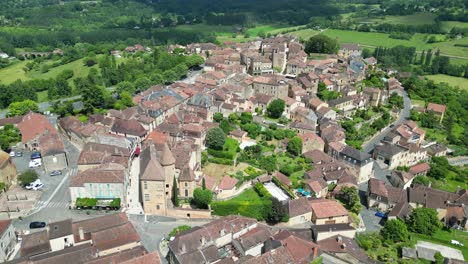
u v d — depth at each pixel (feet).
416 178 627.05
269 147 628.69
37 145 611.47
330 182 571.28
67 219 408.87
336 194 551.59
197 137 581.12
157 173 440.45
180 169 479.82
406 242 468.34
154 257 356.38
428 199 550.77
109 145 555.28
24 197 482.28
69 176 538.06
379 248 457.68
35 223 433.07
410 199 555.28
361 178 615.16
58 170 550.77
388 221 481.46
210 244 397.60
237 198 488.02
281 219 463.01
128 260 349.41
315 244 409.49
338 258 414.62
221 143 578.25
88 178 462.19
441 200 550.36
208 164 558.15
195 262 366.43
